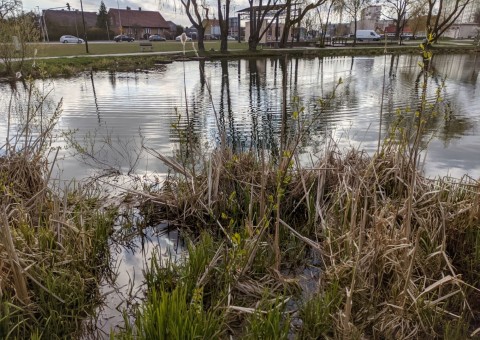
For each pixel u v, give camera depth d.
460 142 6.15
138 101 10.53
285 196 3.74
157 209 3.88
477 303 2.42
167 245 3.33
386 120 7.87
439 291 2.30
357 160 3.74
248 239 2.69
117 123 7.82
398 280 2.31
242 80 15.33
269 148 5.43
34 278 2.36
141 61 21.70
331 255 2.64
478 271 2.65
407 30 59.31
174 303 1.98
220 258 2.79
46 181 3.32
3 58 15.00
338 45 40.94
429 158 5.45
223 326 2.21
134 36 67.31
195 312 2.08
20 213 2.86
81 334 2.26
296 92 11.99
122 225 3.60
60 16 63.00
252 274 2.69
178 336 1.89
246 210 3.56
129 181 4.63
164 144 6.27
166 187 4.11
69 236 2.91
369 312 2.28
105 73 17.81
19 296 2.23
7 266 2.37
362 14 42.97
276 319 2.05
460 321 2.16
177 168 4.05
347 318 2.04
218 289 2.53
